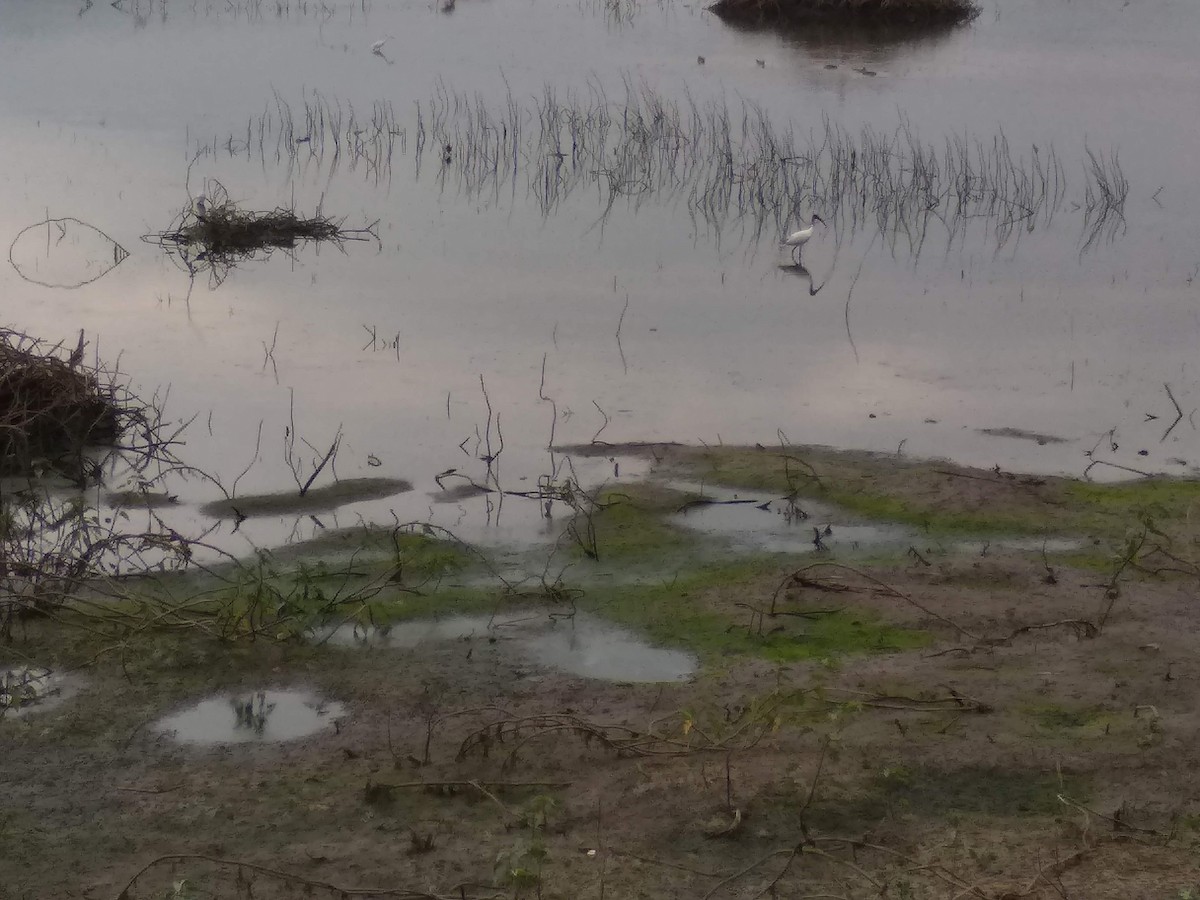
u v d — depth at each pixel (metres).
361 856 5.02
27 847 5.09
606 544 8.10
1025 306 13.48
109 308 13.00
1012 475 9.13
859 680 6.40
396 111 22.14
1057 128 21.55
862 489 8.90
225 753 5.81
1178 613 7.12
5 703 6.14
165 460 9.41
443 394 10.85
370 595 7.28
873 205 17.36
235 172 18.44
